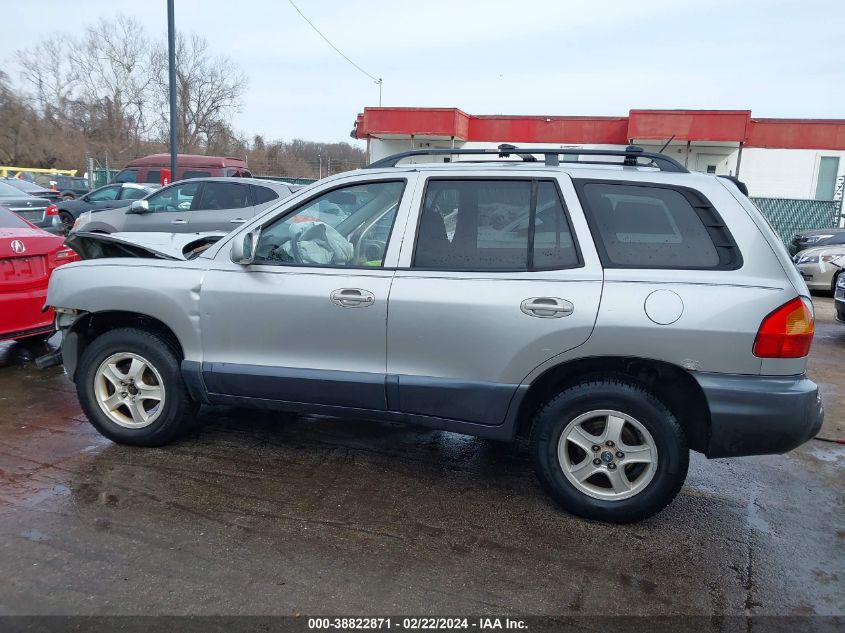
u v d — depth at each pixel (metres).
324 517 3.57
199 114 47.09
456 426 3.72
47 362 4.70
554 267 3.52
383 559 3.19
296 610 2.80
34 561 3.07
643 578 3.12
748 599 2.98
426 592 2.95
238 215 10.90
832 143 25.39
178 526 3.42
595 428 3.56
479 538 3.42
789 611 2.91
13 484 3.83
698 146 26.56
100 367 4.33
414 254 3.74
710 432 3.34
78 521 3.44
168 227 10.95
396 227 3.79
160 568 3.05
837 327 9.56
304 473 4.11
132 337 4.24
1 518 3.44
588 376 3.57
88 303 4.27
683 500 3.96
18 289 5.98
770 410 3.24
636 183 3.55
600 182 3.58
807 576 3.18
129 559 3.11
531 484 4.07
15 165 50.31
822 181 26.25
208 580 2.98
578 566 3.20
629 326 3.34
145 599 2.83
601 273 3.43
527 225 3.61
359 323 3.75
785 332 3.25
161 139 47.00
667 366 3.39
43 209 12.05
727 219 3.41
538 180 3.65
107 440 4.52
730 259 3.36
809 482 4.27
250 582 2.97
